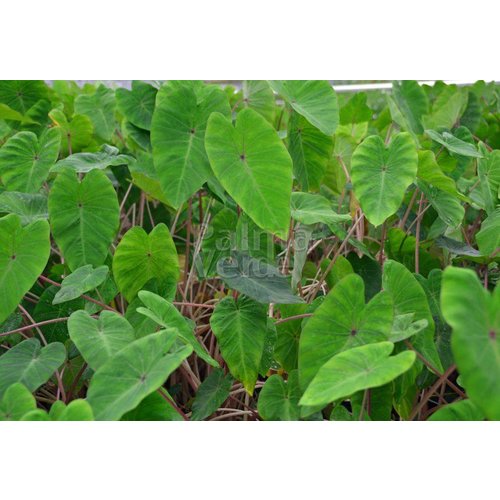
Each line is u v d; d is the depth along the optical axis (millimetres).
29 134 1596
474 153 1494
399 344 1132
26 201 1518
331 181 1930
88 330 1115
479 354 785
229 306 1267
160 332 1023
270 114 1993
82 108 2061
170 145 1316
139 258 1365
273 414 1173
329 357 1068
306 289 1687
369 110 2123
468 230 1921
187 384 1604
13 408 995
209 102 1342
